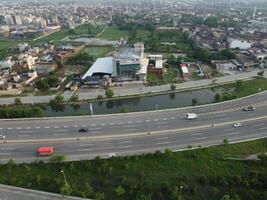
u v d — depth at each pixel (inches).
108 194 3742.6
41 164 4143.7
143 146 4562.0
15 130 5123.0
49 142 4726.9
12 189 3789.4
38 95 7066.9
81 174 4013.3
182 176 3951.8
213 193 3750.0
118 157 4220.0
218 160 4266.7
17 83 7642.7
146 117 5595.5
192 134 4911.4
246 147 4554.6
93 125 5275.6
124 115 5703.7
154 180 3897.6
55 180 3870.6
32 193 3725.4
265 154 4244.6
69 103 6594.5
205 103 6304.1
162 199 3666.3
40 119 5541.3
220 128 5108.3
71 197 3676.2
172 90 7401.6
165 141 4699.8
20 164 4131.4
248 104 6220.5
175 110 5925.2
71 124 5324.8
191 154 4338.1
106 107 6432.1
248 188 3816.4
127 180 3902.6
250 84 7721.5
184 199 3668.8
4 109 5669.3
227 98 6535.4
